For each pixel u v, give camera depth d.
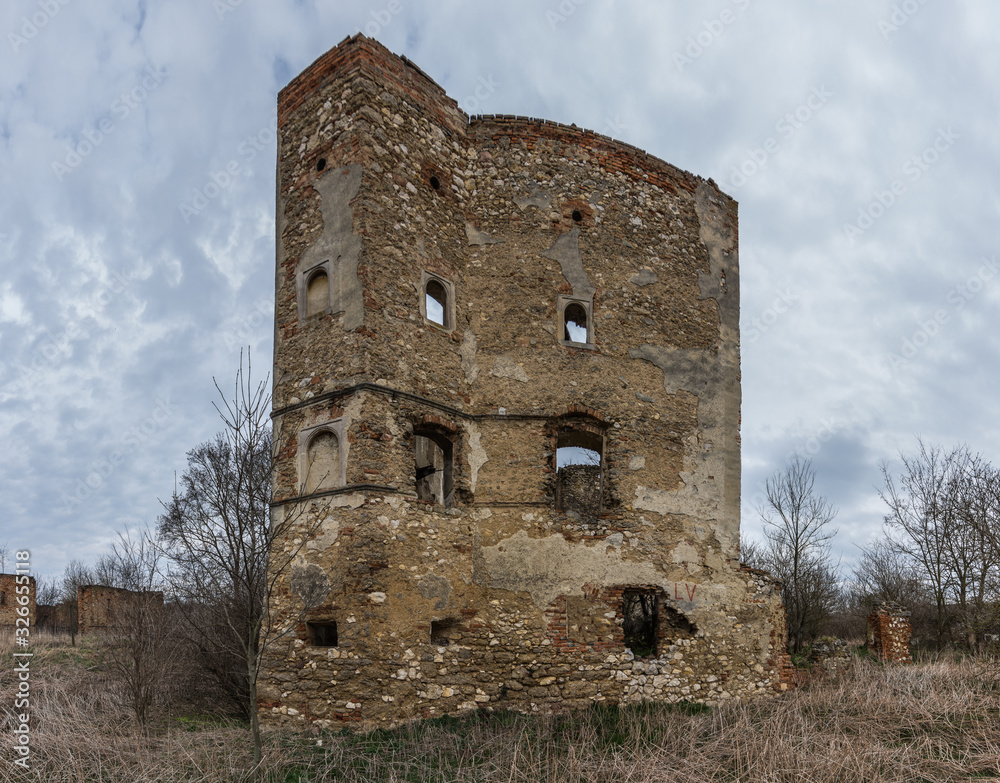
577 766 8.77
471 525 13.11
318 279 13.17
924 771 8.78
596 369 14.48
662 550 14.31
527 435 13.75
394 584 11.66
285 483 12.62
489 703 12.24
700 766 8.95
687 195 16.64
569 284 14.64
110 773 9.06
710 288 16.50
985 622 20.66
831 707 12.14
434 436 13.48
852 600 32.31
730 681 14.36
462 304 14.08
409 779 8.88
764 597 15.30
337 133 13.25
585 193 15.20
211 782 8.62
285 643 11.73
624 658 13.36
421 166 13.79
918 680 13.41
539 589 13.06
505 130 15.03
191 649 13.86
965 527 22.80
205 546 9.84
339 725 10.95
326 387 12.47
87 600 23.97
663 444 14.91
